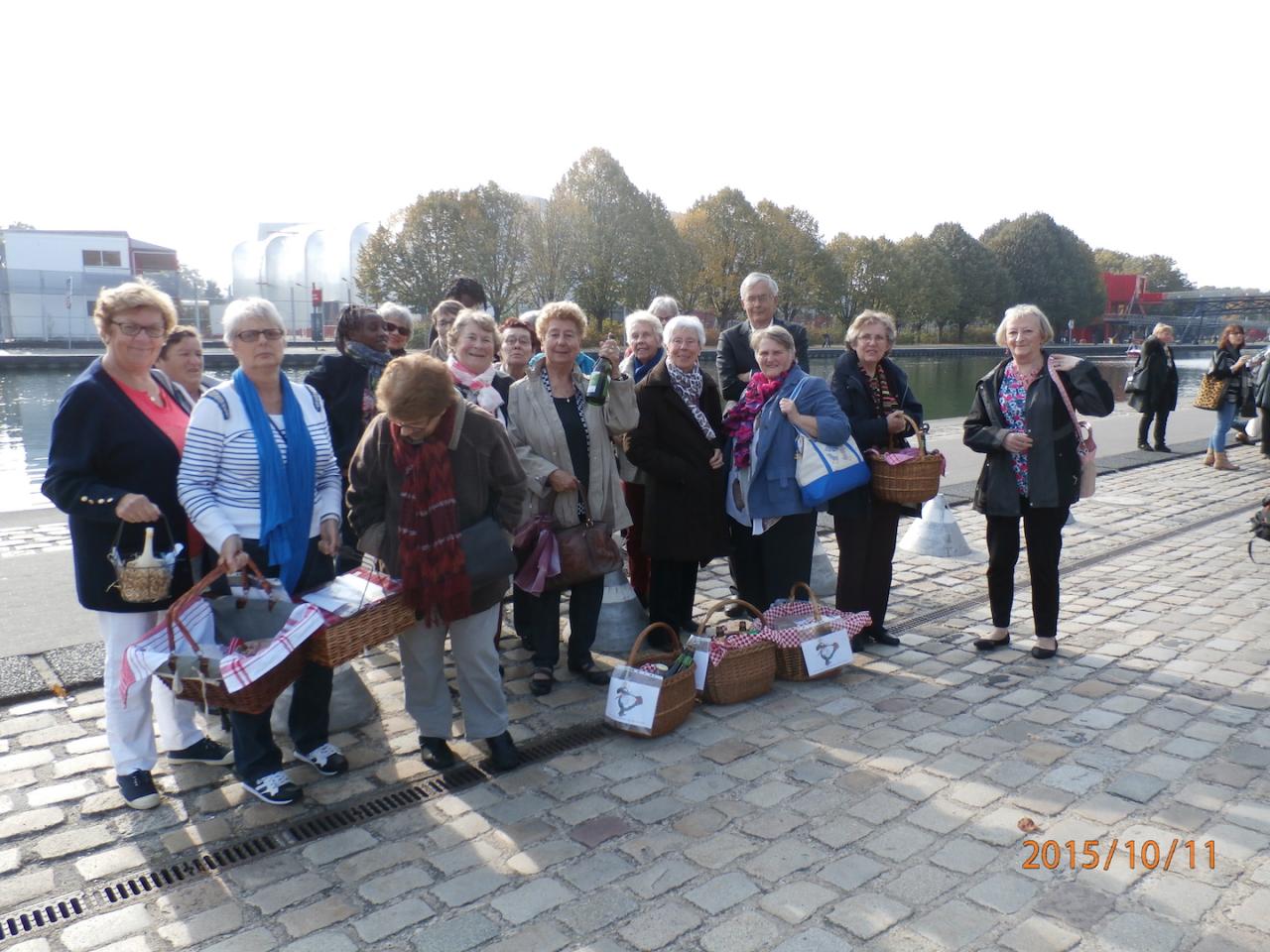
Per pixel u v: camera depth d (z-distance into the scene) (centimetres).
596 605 461
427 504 333
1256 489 1028
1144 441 1324
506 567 348
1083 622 554
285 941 263
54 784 354
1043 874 293
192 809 338
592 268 4881
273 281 6625
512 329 508
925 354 6281
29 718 411
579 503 445
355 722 408
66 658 468
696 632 516
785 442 473
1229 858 301
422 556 331
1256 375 1112
